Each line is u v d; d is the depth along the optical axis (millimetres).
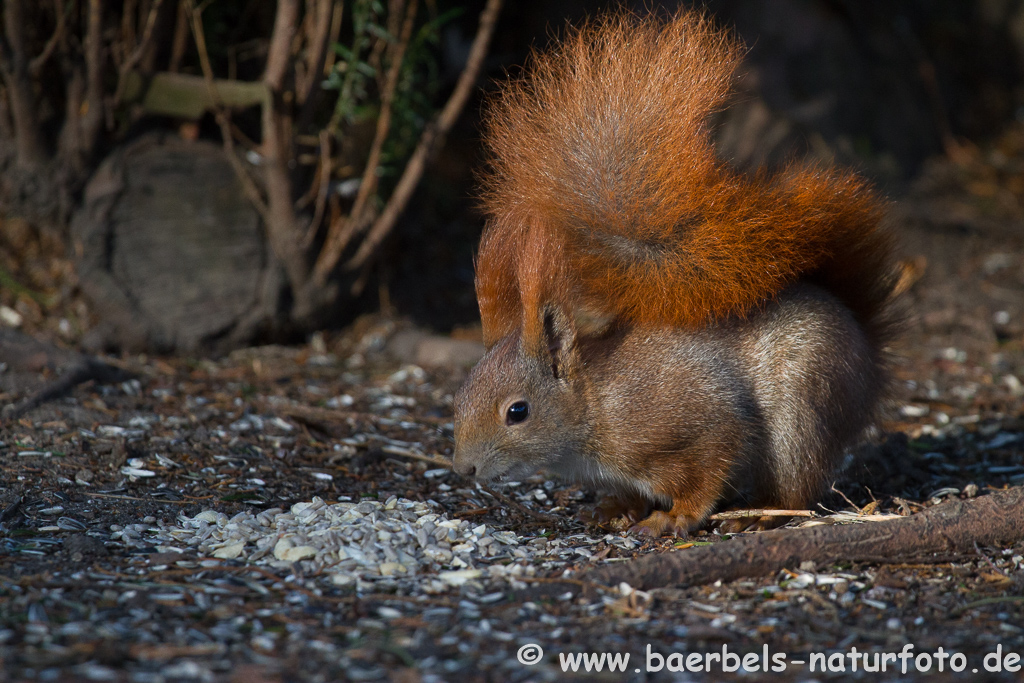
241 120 13391
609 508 8523
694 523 8023
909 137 20906
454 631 5992
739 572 6914
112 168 12570
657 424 7848
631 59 7988
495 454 7887
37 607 6008
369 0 12477
